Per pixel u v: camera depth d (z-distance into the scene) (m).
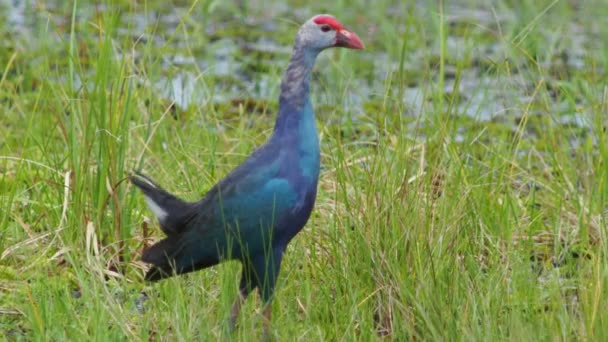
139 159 11.88
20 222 10.77
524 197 12.66
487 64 17.67
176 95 15.71
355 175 11.44
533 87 16.06
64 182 10.96
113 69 12.62
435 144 12.70
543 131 14.80
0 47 17.62
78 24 18.73
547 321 8.69
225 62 18.19
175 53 17.20
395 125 12.96
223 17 21.33
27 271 10.30
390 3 21.61
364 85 17.11
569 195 12.16
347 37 9.05
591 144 12.96
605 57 15.88
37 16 19.39
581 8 20.02
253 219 8.76
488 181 12.13
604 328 8.52
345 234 10.14
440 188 11.52
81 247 10.47
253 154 8.96
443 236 9.84
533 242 11.45
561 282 10.20
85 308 9.34
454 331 8.72
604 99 12.84
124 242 10.69
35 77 15.73
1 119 14.52
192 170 12.31
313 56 9.05
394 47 18.50
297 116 8.91
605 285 9.23
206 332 8.57
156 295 9.64
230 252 8.79
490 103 15.34
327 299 9.38
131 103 11.38
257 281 8.99
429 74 13.20
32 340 8.95
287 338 8.75
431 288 9.08
